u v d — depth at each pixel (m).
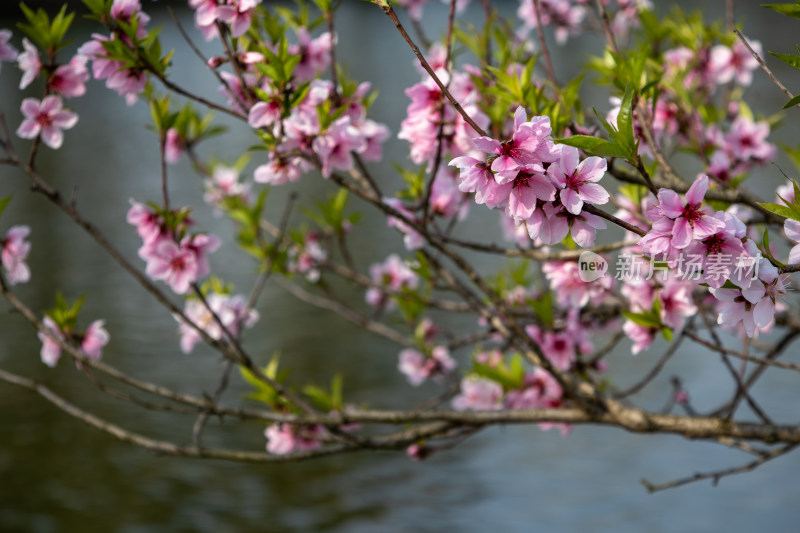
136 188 19.53
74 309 3.54
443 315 12.23
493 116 2.97
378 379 11.66
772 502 9.56
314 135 2.95
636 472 10.40
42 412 11.27
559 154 1.74
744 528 8.93
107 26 2.92
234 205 5.77
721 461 10.68
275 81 2.79
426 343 5.54
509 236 4.50
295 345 12.77
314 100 2.96
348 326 13.52
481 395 4.57
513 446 11.23
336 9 3.29
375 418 3.21
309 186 19.34
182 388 11.38
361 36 42.75
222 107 2.97
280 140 2.95
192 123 4.75
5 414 11.18
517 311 3.99
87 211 18.11
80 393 11.67
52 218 17.97
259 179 2.99
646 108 2.92
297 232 4.97
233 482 10.12
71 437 10.77
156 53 2.87
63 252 15.98
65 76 3.11
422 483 10.18
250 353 12.49
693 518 9.23
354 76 28.14
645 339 3.22
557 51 23.78
